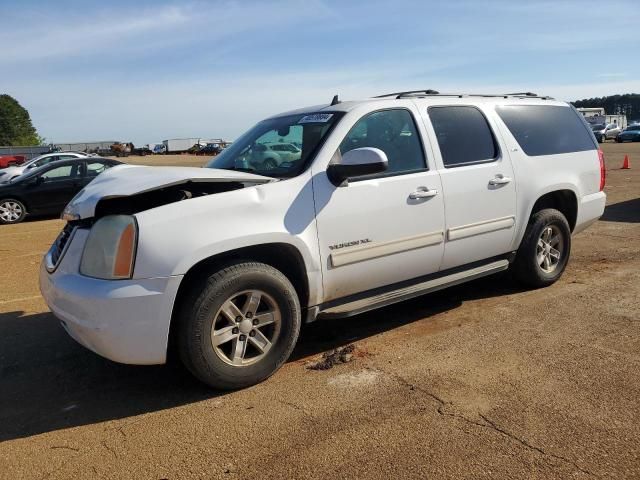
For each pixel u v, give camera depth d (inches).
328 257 153.2
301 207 147.7
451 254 182.2
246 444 118.2
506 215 197.5
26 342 185.3
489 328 179.5
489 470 105.3
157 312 128.6
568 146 225.8
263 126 189.2
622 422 120.2
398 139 172.2
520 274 214.7
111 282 127.5
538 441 114.2
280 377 150.4
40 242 391.9
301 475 106.5
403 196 166.4
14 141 4906.5
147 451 117.5
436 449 112.8
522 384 139.3
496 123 200.2
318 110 175.5
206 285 133.7
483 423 121.8
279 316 145.7
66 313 135.3
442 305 205.9
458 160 184.5
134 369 160.7
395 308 205.6
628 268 245.0
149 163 1635.1
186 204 134.0
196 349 133.8
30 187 515.8
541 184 208.5
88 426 129.5
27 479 109.5
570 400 130.4
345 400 135.3
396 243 166.1
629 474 102.7
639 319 181.3
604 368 146.5
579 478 102.0
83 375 158.2
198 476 107.9
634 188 534.9
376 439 117.4
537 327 178.1
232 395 141.2
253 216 139.9
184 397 141.6
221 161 181.2
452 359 156.4
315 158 154.6
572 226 230.8
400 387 140.8
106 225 132.6
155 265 127.6
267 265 144.2
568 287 220.4
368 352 165.0
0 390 150.6
